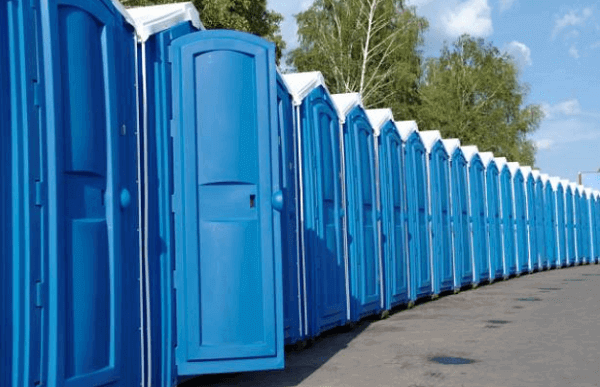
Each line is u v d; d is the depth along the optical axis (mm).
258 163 6438
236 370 6234
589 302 13633
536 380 6539
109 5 5156
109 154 5027
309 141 9453
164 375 5949
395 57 41125
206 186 6305
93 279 4758
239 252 6293
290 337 8438
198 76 6363
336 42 40844
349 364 7652
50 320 4285
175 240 6215
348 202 10914
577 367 7113
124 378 5195
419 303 14531
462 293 16797
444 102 50406
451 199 17062
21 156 4102
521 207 23562
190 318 6188
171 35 6332
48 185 4316
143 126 5762
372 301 11477
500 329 10023
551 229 27156
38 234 4219
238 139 6367
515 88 52969
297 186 9086
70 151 4559
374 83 41281
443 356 7930
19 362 4016
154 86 6094
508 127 52062
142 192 5691
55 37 4438
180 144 6270
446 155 16938
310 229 9312
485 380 6586
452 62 52688
